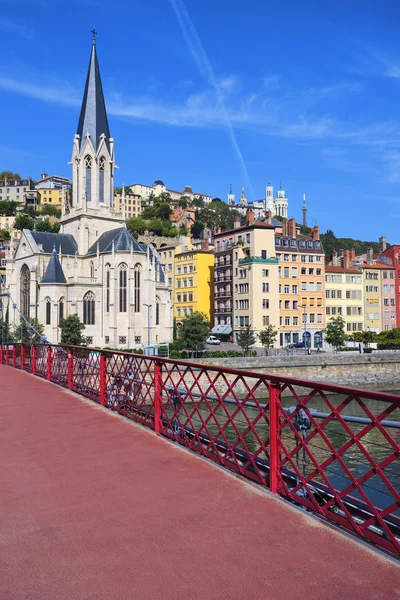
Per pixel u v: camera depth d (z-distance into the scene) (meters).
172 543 7.41
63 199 110.88
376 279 117.62
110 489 9.69
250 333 88.94
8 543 7.47
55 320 88.62
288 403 45.84
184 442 12.70
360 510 8.17
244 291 104.25
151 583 6.35
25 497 9.32
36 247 96.25
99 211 103.75
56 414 17.22
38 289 94.88
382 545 7.16
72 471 10.82
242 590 6.20
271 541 7.46
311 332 107.31
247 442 21.02
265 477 9.92
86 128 103.00
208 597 6.05
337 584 6.31
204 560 6.91
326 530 7.80
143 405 15.44
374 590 6.18
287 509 8.62
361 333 102.00
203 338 85.44
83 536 7.68
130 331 89.56
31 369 31.08
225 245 114.38
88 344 83.31
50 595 6.11
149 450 12.39
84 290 89.38
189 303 119.88
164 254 127.75
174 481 10.09
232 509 8.65
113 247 90.06
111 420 16.03
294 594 6.11
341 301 113.00
